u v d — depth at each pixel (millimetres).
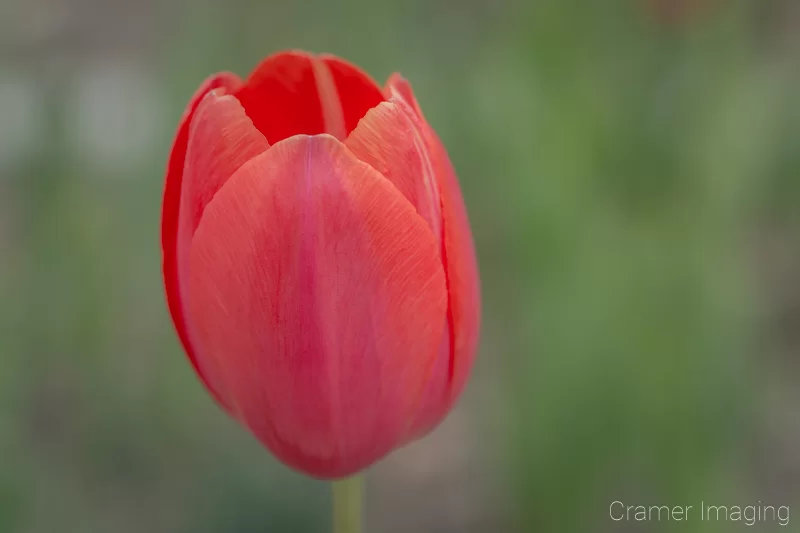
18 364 645
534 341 596
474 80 688
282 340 360
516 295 651
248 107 384
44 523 617
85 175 713
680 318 577
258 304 359
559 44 624
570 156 602
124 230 727
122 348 720
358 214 355
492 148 652
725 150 591
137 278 736
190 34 727
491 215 743
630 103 606
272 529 622
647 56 616
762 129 624
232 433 688
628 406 577
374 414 366
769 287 844
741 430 600
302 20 738
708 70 598
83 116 736
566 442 583
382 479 765
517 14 677
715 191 591
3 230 797
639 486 636
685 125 594
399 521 713
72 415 692
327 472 373
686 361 573
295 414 365
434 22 764
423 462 781
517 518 625
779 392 772
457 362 373
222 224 358
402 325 362
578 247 590
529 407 596
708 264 582
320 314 358
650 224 597
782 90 687
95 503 655
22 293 676
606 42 630
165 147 709
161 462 685
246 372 364
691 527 569
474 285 376
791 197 727
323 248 356
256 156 358
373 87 382
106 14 1163
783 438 728
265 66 381
